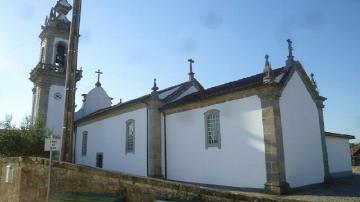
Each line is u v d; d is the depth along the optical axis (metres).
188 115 18.66
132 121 22.52
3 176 11.88
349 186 15.67
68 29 33.41
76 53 11.65
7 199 11.19
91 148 27.97
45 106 30.73
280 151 13.98
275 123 14.09
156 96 20.77
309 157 16.19
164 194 7.12
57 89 31.92
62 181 9.32
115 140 24.39
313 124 17.27
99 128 27.19
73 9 11.95
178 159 18.88
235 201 6.21
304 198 11.92
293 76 16.45
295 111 15.93
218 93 16.53
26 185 10.34
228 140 16.00
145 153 20.64
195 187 6.71
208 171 16.83
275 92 14.51
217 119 16.81
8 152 18.69
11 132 19.22
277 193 13.35
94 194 8.20
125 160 22.66
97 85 37.16
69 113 11.07
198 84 24.39
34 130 20.02
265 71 14.62
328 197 12.02
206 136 17.23
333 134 22.02
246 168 14.92
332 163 21.64
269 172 13.87
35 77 32.41
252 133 14.91
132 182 7.77
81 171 8.94
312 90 17.88
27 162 10.50
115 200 7.50
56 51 32.75
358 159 33.91
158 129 20.31
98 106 36.34
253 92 15.11
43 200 9.68
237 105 15.81
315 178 16.31
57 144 8.90
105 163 25.30
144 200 7.43
